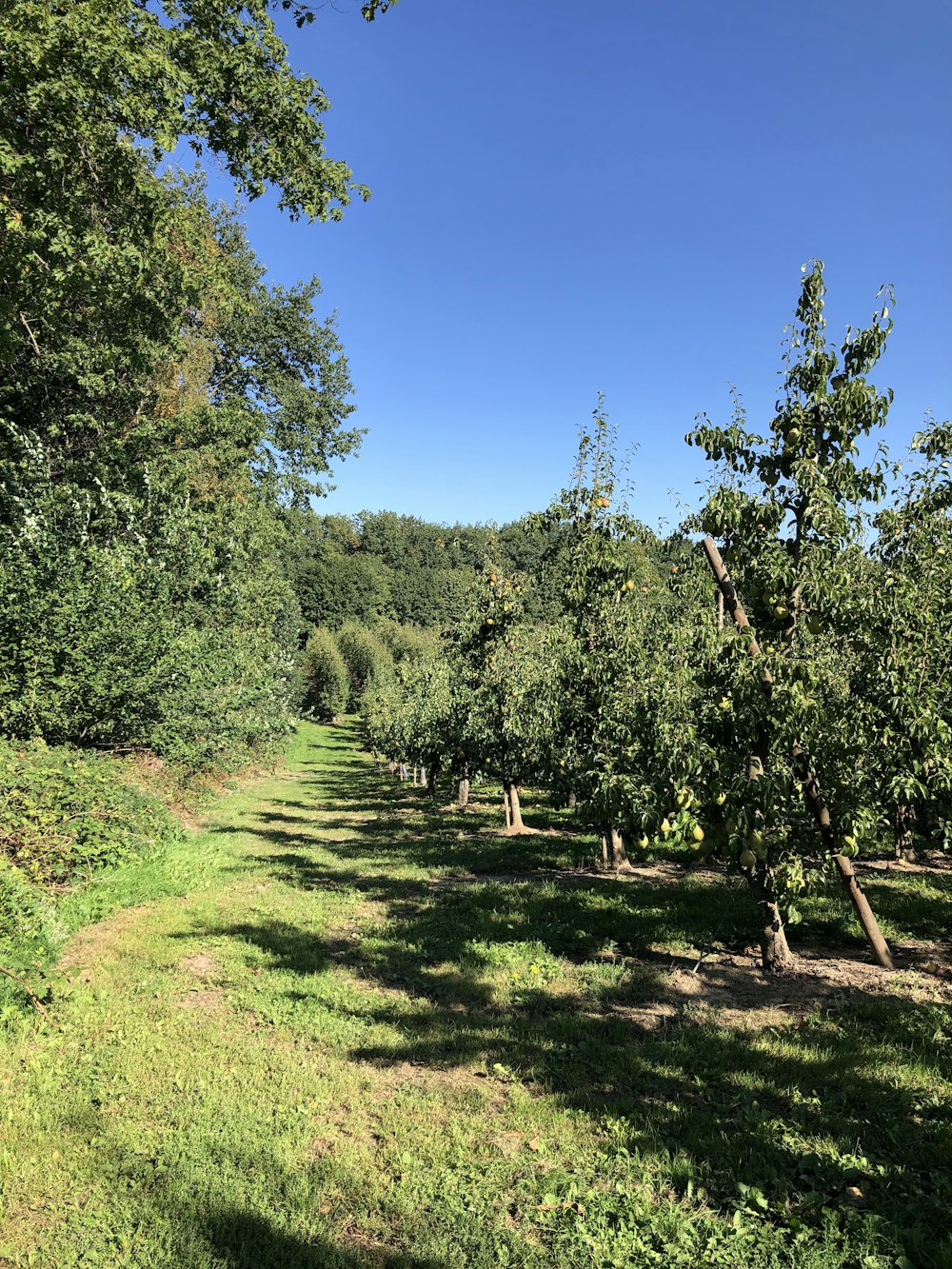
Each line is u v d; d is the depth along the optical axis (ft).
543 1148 11.51
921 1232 9.08
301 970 19.57
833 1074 13.14
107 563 40.78
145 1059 14.62
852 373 18.49
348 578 253.03
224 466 69.97
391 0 30.25
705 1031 15.28
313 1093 13.30
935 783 17.69
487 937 21.99
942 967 17.93
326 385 100.73
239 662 57.47
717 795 17.01
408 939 22.13
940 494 22.31
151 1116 12.59
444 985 18.42
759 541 18.76
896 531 21.99
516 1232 9.71
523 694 41.83
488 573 46.39
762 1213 9.86
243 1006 17.25
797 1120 11.88
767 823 17.13
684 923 22.54
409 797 68.13
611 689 27.81
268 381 94.07
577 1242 9.41
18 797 24.84
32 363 51.37
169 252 41.32
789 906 17.16
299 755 116.98
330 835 45.47
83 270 32.89
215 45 36.68
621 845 30.96
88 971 19.49
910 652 18.53
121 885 26.45
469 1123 12.26
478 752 46.26
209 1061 14.52
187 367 71.92
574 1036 15.48
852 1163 10.53
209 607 55.98
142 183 34.35
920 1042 14.07
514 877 31.19
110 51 29.43
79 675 35.83
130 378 58.08
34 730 33.76
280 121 38.88
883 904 23.22
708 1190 10.42
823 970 18.17
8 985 17.01
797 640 18.86
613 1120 12.12
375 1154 11.53
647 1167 10.94
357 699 183.32
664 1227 9.62
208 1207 10.27
